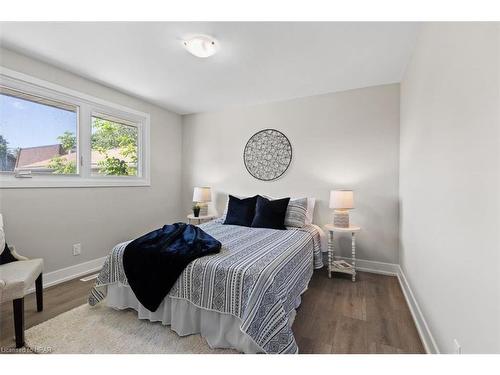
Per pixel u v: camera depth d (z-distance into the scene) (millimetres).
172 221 4145
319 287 2553
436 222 1476
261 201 3125
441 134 1396
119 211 3232
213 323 1567
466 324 1068
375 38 2008
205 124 4129
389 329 1780
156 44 2096
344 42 2070
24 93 2334
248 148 3783
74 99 2709
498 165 834
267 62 2426
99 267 2959
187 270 1640
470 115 1045
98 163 3051
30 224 2344
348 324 1840
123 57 2320
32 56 2301
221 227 2949
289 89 3139
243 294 1449
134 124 3512
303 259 2182
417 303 1895
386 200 2979
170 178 4090
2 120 2219
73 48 2164
